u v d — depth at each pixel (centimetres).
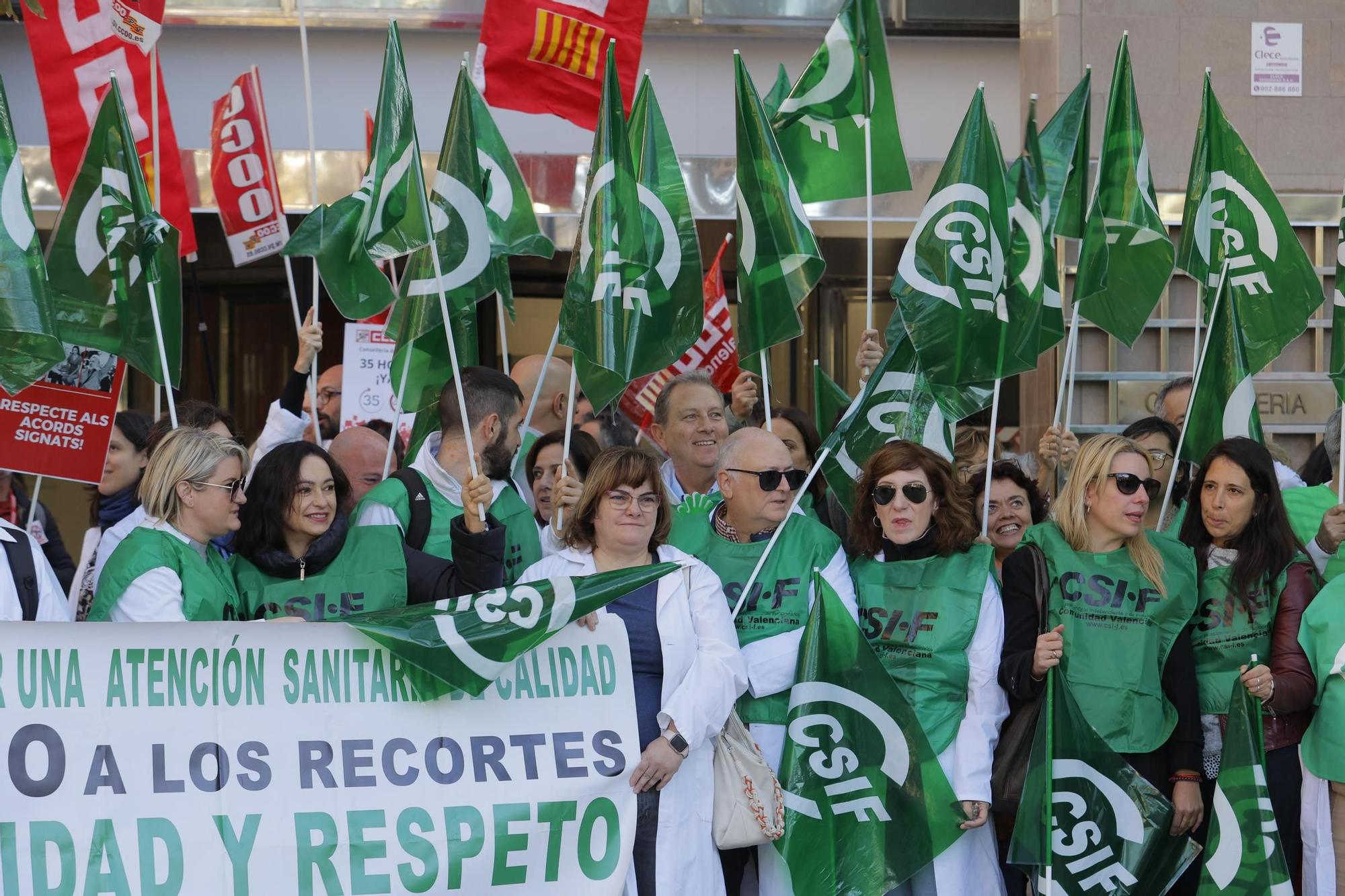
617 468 509
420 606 493
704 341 831
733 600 547
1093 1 1057
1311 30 1073
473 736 491
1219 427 629
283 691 480
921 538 546
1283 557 555
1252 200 668
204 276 1228
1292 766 555
